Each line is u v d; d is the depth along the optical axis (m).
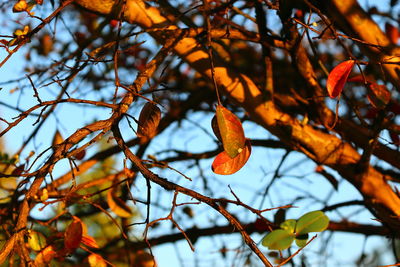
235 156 1.55
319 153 1.86
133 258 1.87
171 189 1.55
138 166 1.56
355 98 2.15
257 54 2.34
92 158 2.23
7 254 1.52
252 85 1.84
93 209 2.26
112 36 2.14
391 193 1.88
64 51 2.22
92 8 1.81
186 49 1.81
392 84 1.82
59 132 1.99
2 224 1.76
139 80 1.66
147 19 1.82
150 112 1.63
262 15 1.86
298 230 1.61
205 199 1.55
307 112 1.91
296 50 1.88
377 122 1.82
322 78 2.21
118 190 2.09
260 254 1.52
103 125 1.57
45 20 1.66
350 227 2.24
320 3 1.82
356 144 1.90
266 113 1.84
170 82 2.31
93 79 2.20
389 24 1.97
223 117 1.56
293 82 2.26
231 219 1.54
